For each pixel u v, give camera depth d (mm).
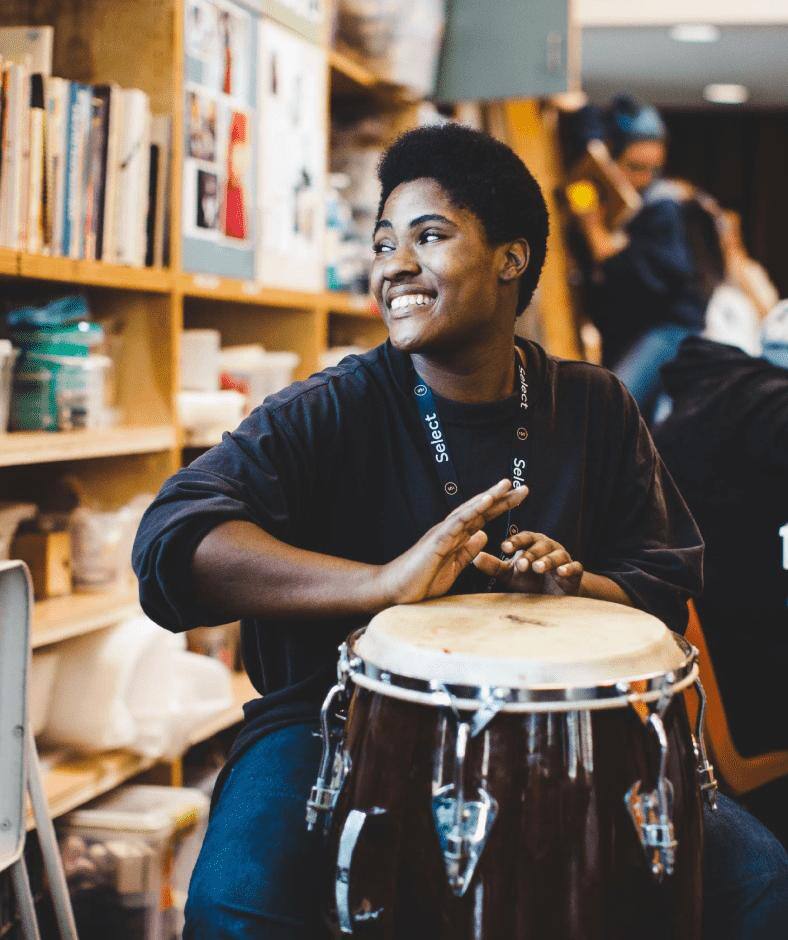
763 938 1228
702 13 5230
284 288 2777
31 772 1689
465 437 1403
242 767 1344
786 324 2510
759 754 2143
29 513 2158
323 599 1222
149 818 2047
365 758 1080
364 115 3504
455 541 1212
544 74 3408
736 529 2225
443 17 3436
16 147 1893
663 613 1418
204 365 2535
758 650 2184
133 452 2350
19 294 2188
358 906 1065
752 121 7922
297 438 1363
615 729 1028
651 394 4418
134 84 2303
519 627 1141
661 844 1035
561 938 1008
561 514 1413
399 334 1354
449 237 1336
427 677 1036
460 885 1013
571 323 4438
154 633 2172
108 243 2148
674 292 4484
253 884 1181
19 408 2072
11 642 1646
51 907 2010
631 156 4582
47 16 2328
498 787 1011
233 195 2533
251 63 2580
